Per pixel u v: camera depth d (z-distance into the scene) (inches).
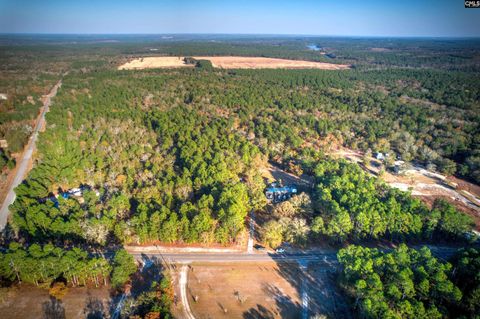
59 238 4224.9
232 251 4232.3
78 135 7263.8
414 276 3312.0
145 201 4761.3
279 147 7017.7
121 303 3385.8
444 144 7509.8
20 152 6889.8
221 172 5354.3
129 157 6250.0
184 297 3491.6
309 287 3705.7
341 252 3656.5
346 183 5064.0
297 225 4313.5
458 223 4443.9
